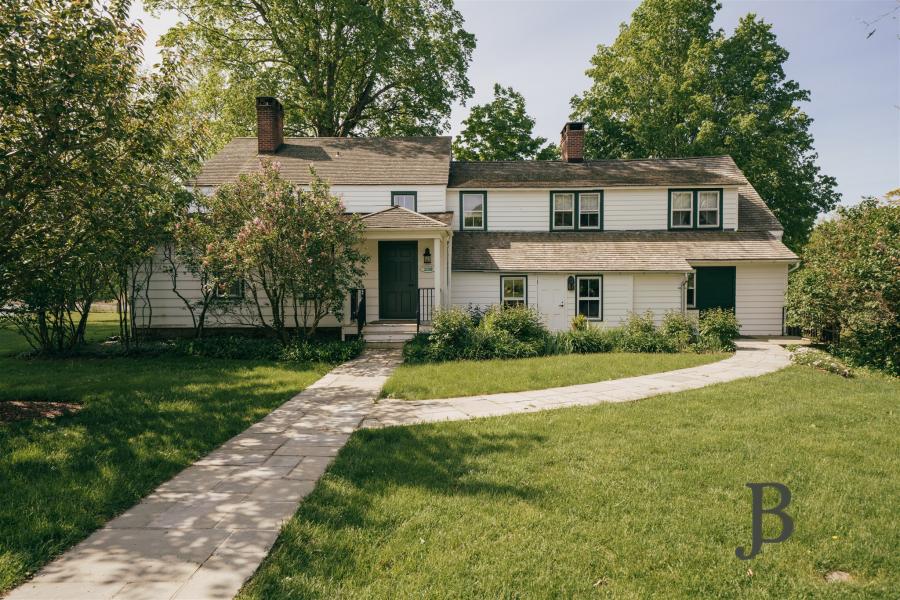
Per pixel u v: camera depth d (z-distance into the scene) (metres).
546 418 7.00
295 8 22.08
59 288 11.59
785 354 13.58
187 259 13.29
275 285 13.09
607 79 27.66
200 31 23.25
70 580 3.24
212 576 3.27
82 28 7.04
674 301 17.45
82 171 7.22
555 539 3.73
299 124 26.59
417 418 7.28
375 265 16.53
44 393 8.47
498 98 28.75
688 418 6.92
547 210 20.02
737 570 3.37
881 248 12.08
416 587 3.14
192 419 7.05
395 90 27.72
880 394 8.45
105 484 4.73
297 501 4.46
